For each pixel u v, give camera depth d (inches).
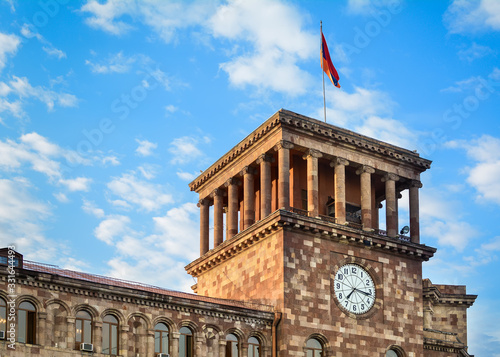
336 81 4025.6
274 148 3646.7
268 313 3390.7
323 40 4060.0
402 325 3631.9
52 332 2960.1
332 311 3489.2
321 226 3531.0
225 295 3764.8
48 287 2982.3
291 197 3759.8
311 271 3494.1
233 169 3902.6
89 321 3056.1
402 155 3836.1
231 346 3331.7
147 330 3154.5
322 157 3713.1
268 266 3526.1
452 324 4562.0
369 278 3634.4
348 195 3858.3
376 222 3978.8
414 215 3828.7
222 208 3986.2
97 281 3169.3
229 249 3747.5
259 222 3570.4
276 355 3358.8
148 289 3307.1
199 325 3270.2
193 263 4005.9
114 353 3073.3
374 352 3526.1
